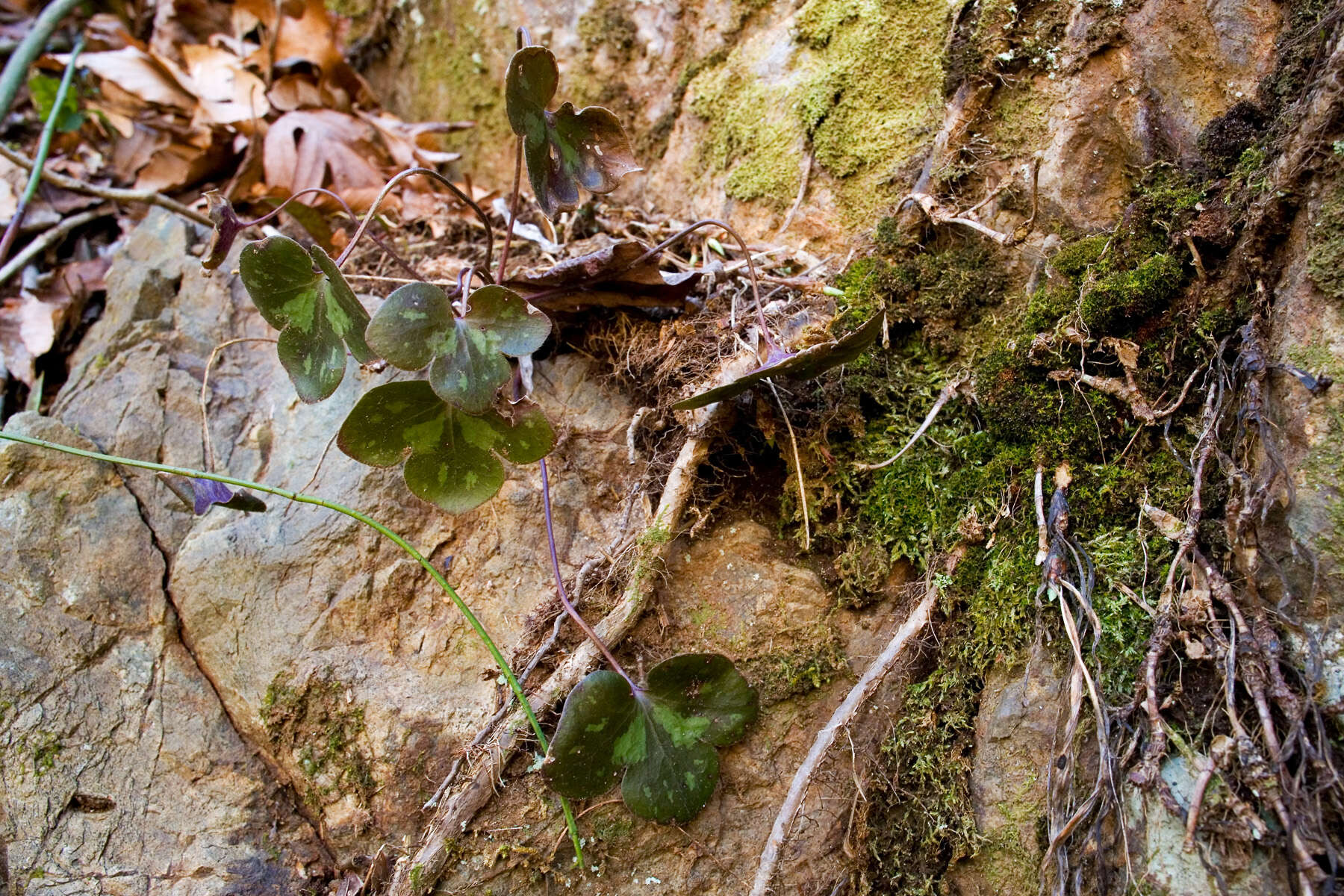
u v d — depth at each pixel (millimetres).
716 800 304
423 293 263
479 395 268
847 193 364
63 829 292
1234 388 281
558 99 433
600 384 352
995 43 330
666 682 284
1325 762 240
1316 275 265
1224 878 245
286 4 457
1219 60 299
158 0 480
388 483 333
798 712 314
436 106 479
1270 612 260
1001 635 299
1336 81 266
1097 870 262
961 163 340
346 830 301
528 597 324
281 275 272
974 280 336
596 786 279
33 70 480
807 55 374
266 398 362
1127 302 298
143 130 449
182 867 293
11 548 319
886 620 324
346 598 321
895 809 306
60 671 308
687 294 341
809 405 332
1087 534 296
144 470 343
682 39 405
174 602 324
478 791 292
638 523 324
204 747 308
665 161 413
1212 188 297
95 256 427
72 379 366
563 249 386
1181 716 262
